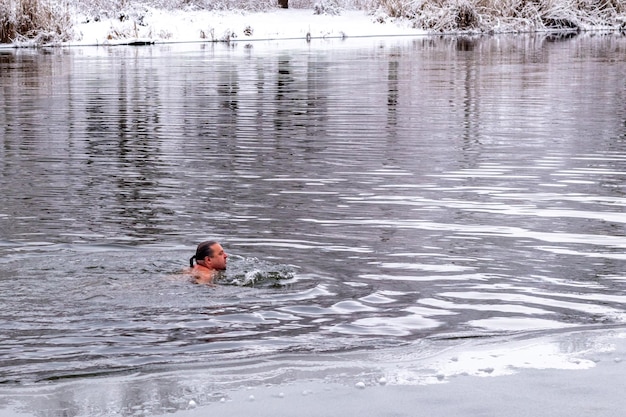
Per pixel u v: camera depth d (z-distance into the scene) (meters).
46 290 5.84
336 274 6.39
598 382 3.95
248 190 9.86
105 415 3.75
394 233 7.77
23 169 11.26
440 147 12.95
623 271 6.50
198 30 43.78
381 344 4.85
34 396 4.02
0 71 26.72
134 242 7.42
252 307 5.55
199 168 11.32
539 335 4.89
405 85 22.08
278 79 23.70
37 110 17.75
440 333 5.06
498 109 17.48
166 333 5.04
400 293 5.92
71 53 34.25
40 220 8.30
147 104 18.62
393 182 10.30
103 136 14.30
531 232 7.79
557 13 47.09
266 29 44.75
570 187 9.96
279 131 14.78
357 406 3.74
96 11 44.47
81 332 5.05
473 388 3.91
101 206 8.98
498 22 45.84
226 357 4.64
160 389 4.07
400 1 47.06
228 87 21.88
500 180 10.41
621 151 12.45
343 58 30.53
